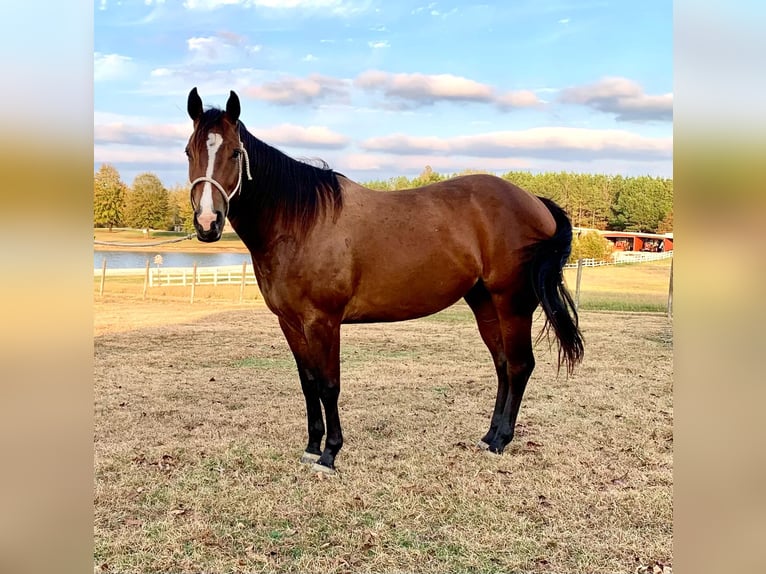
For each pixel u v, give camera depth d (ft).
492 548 8.25
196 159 9.40
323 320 10.59
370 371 19.80
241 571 7.70
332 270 10.36
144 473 10.72
